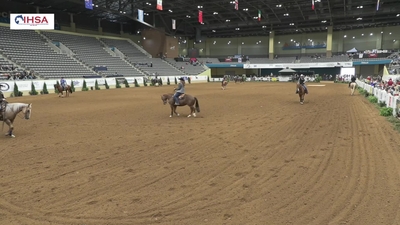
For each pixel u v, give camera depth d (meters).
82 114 16.47
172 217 4.67
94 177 6.49
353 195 5.38
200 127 12.34
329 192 5.54
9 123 10.63
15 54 39.59
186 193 5.61
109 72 49.69
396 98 14.09
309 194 5.47
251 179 6.30
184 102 14.95
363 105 19.64
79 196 5.50
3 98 10.58
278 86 47.62
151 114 16.31
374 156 7.77
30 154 8.34
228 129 11.84
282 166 7.12
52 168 7.11
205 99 25.02
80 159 7.84
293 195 5.44
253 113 16.34
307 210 4.84
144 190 5.76
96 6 43.50
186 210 4.90
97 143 9.62
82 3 47.19
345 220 4.49
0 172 6.84
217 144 9.39
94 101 24.22
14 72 34.75
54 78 38.78
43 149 8.88
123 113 16.78
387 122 12.83
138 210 4.92
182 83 15.11
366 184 5.88
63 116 15.70
